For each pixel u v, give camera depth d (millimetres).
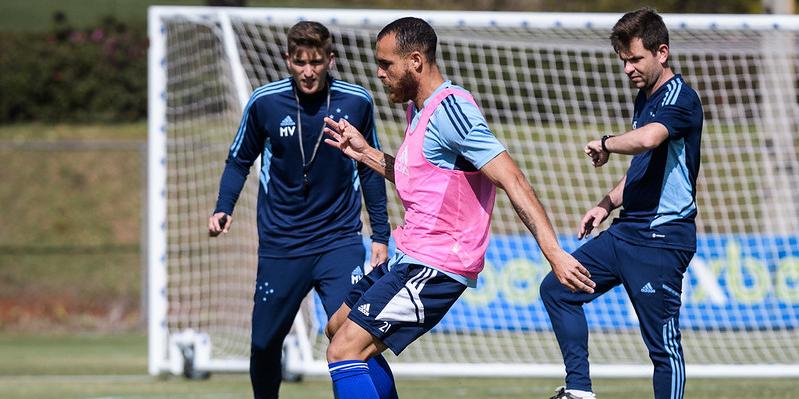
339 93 19250
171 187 49250
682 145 17359
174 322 43562
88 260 60344
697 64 41250
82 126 73812
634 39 17422
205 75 40156
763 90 38969
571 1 83812
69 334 48812
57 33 77062
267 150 19500
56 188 65938
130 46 76375
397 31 15445
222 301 45094
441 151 15320
